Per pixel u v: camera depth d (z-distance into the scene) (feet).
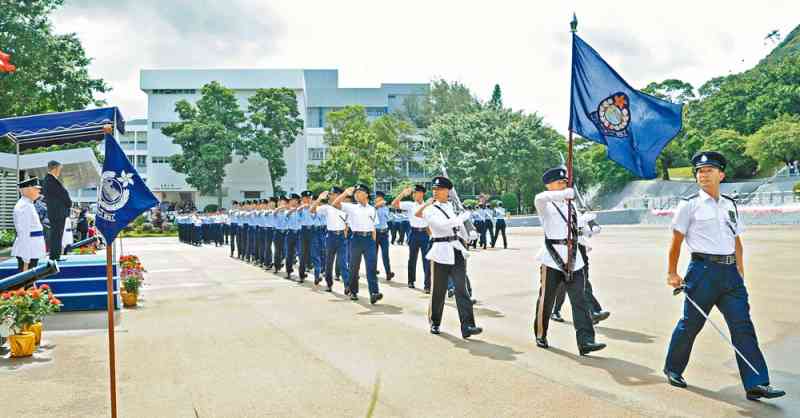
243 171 207.51
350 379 19.20
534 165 197.77
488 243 88.53
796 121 184.14
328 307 33.53
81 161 78.07
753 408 16.15
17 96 83.61
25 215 33.81
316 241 45.11
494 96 285.64
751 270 46.09
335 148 204.85
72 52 95.55
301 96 221.66
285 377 19.49
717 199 17.99
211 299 36.99
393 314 31.12
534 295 36.60
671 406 16.34
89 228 86.53
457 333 26.13
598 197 235.61
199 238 105.70
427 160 216.95
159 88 215.72
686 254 63.36
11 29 82.33
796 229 102.47
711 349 22.43
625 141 22.02
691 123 223.92
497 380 18.92
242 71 219.00
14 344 22.30
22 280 24.18
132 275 34.83
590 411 16.02
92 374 20.12
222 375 19.81
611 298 34.47
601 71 22.63
